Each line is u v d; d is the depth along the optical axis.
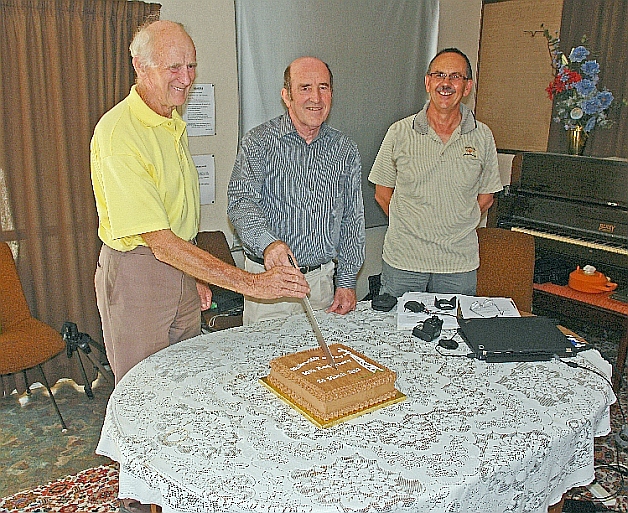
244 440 1.29
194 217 2.00
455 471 1.20
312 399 1.38
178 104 1.79
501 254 2.43
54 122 2.75
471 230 2.49
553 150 3.94
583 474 1.45
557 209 3.50
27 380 2.96
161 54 1.69
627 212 3.22
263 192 2.11
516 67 4.09
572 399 1.49
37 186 2.77
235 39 3.20
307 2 3.38
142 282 1.82
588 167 3.35
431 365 1.65
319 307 2.29
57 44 2.66
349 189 2.22
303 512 1.09
